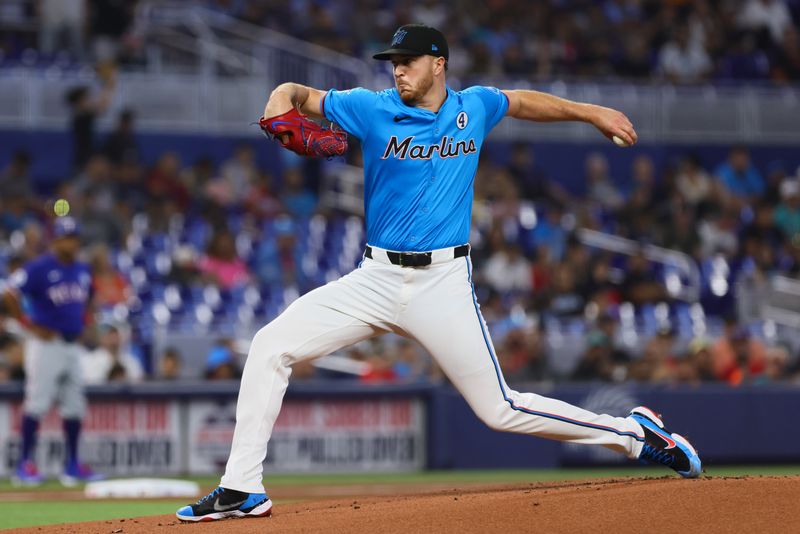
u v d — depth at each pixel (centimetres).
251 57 6925
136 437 4184
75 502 3041
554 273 5619
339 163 6619
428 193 1944
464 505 1817
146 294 5222
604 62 7500
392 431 4403
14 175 5734
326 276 5662
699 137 7331
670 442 2092
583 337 5269
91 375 4397
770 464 4619
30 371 3759
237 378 4575
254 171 6272
